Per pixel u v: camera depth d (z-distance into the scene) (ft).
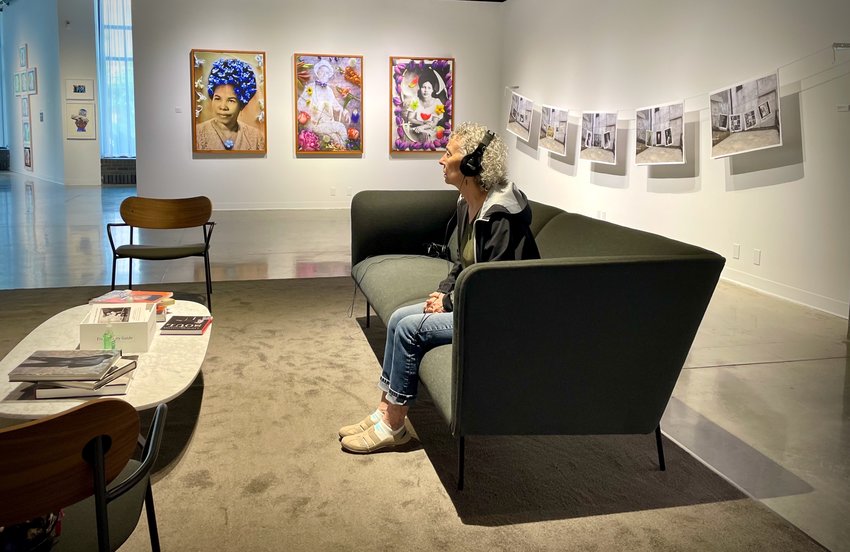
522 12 37.68
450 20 39.91
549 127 33.81
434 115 40.32
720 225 22.16
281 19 37.93
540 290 7.81
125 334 9.94
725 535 7.85
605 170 29.37
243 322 15.98
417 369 9.50
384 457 9.62
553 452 9.84
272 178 39.14
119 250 16.90
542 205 12.94
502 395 8.24
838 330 16.43
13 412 7.95
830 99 17.79
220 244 26.91
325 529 7.86
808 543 7.71
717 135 21.25
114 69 52.49
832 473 9.37
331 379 12.46
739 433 10.62
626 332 8.25
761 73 20.21
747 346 15.08
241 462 9.39
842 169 17.56
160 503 8.36
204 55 37.35
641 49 26.50
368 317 15.58
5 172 62.08
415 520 8.07
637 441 10.23
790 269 19.36
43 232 28.81
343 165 39.78
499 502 8.48
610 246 9.84
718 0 21.99
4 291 18.62
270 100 38.45
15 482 4.48
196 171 38.37
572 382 8.37
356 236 15.61
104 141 53.06
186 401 11.39
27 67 56.80
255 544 7.55
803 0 18.52
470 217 10.03
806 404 11.84
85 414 4.58
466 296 7.72
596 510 8.33
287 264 23.06
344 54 38.83
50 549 5.24
